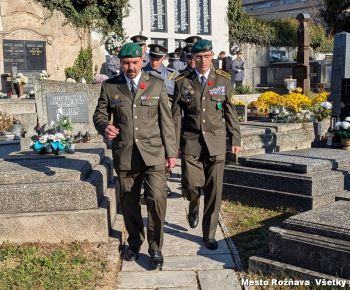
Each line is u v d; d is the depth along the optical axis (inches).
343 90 351.9
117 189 267.0
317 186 247.1
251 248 207.3
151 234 189.3
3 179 214.4
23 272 180.4
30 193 209.0
